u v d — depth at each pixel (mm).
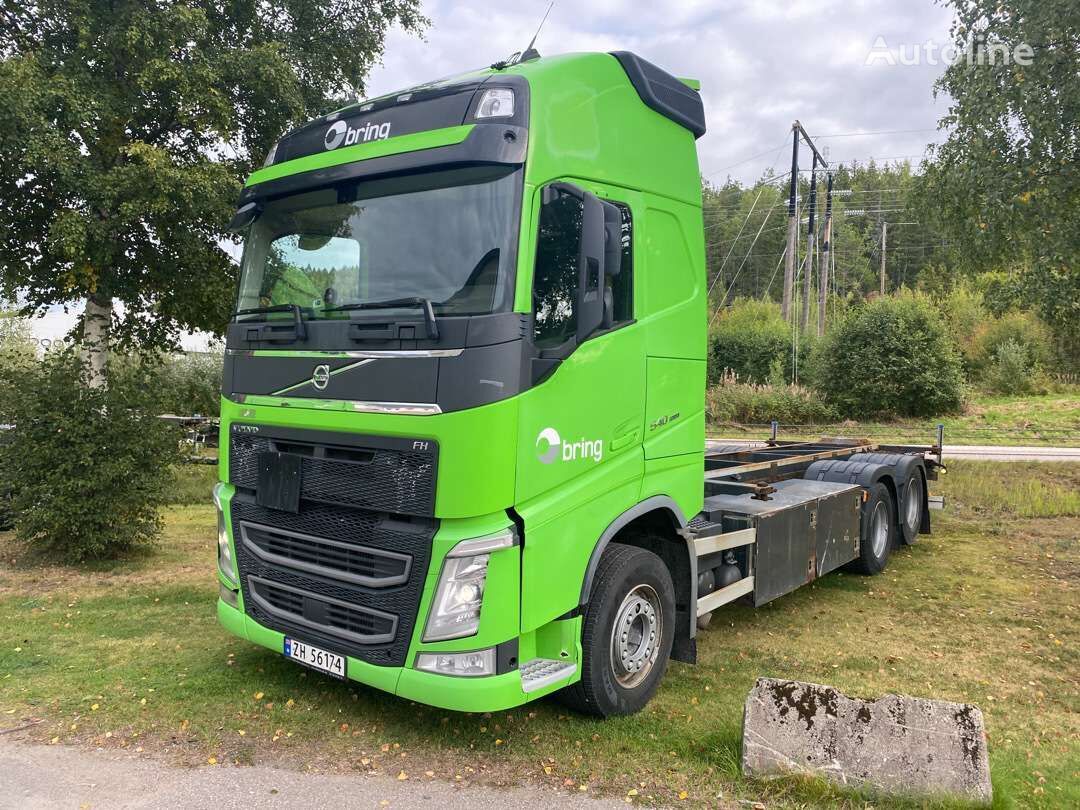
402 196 3922
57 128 13266
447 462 3510
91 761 3850
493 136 3613
